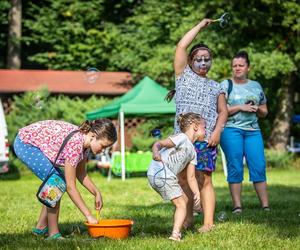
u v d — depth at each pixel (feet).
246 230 24.61
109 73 99.71
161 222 27.89
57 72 98.12
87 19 109.19
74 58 107.76
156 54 86.38
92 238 22.29
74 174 22.34
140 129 81.51
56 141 22.57
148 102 63.87
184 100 25.35
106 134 22.44
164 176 22.79
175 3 88.74
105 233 22.31
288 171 78.48
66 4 109.19
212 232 24.06
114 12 113.39
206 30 82.17
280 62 80.12
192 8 83.76
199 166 24.98
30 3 108.78
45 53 107.76
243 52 34.24
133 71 92.84
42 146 22.63
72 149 22.20
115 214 31.68
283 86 87.71
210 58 25.54
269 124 90.74
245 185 54.34
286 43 83.76
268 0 80.02
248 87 34.04
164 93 65.82
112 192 46.96
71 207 34.73
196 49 25.46
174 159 22.99
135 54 92.68
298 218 29.30
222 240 22.21
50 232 22.94
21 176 72.54
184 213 22.86
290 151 88.63
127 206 36.17
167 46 85.10
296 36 83.71
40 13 108.27
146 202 38.81
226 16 25.53
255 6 83.56
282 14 81.30
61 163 22.40
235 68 34.09
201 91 25.32
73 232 24.12
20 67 108.47
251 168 34.42
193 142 23.98
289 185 54.44
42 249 20.26
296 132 99.25
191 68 25.67
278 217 29.78
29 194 46.01
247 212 32.48
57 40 108.78
